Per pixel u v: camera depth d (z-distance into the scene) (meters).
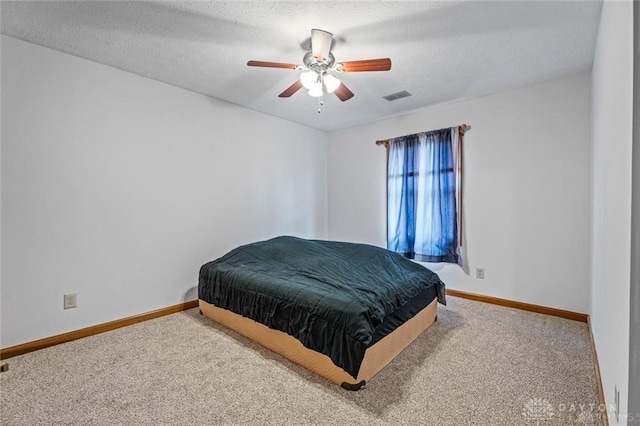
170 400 1.72
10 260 2.20
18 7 1.87
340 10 1.90
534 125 3.08
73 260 2.48
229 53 2.45
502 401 1.70
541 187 3.05
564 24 2.04
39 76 2.31
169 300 3.07
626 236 1.08
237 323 2.56
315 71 2.28
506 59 2.54
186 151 3.20
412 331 2.40
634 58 0.91
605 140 1.71
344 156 4.76
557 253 2.97
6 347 2.18
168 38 2.23
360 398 1.73
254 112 3.87
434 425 1.53
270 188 4.09
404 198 3.96
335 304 1.90
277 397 1.74
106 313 2.66
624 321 1.09
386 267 2.69
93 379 1.91
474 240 3.49
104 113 2.63
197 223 3.30
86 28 2.10
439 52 2.42
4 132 2.17
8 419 1.57
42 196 2.33
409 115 4.01
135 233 2.83
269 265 2.74
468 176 3.52
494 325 2.74
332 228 4.93
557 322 2.80
